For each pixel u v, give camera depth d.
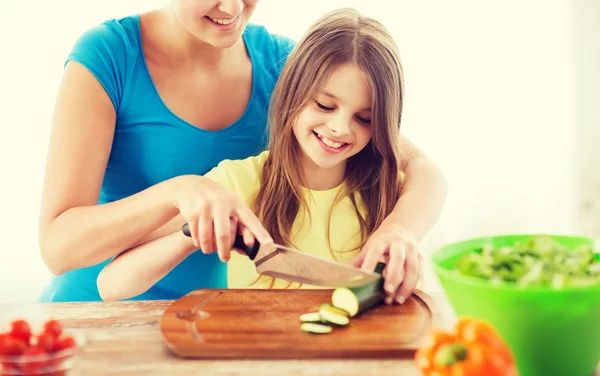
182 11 1.35
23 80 2.46
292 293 1.24
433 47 2.71
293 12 2.56
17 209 2.53
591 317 0.87
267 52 1.76
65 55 2.46
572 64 2.77
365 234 1.66
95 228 1.27
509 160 2.81
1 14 2.42
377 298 1.15
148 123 1.60
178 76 1.61
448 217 2.83
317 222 1.65
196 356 0.99
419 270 1.21
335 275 1.14
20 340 0.86
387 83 1.47
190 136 1.63
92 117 1.45
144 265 1.35
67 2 2.44
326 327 1.06
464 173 2.81
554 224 2.88
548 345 0.89
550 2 2.71
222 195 1.15
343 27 1.48
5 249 2.54
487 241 1.13
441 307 1.17
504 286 0.87
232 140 1.68
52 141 1.42
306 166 1.64
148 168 1.64
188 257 1.64
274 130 1.59
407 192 1.53
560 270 0.93
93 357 0.99
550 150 2.83
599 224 2.86
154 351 1.01
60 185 1.38
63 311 1.19
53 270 1.34
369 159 1.65
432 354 0.83
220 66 1.64
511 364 0.81
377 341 1.01
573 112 2.81
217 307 1.16
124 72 1.56
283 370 0.95
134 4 2.47
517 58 2.74
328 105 1.44
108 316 1.17
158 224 1.26
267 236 1.10
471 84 2.74
